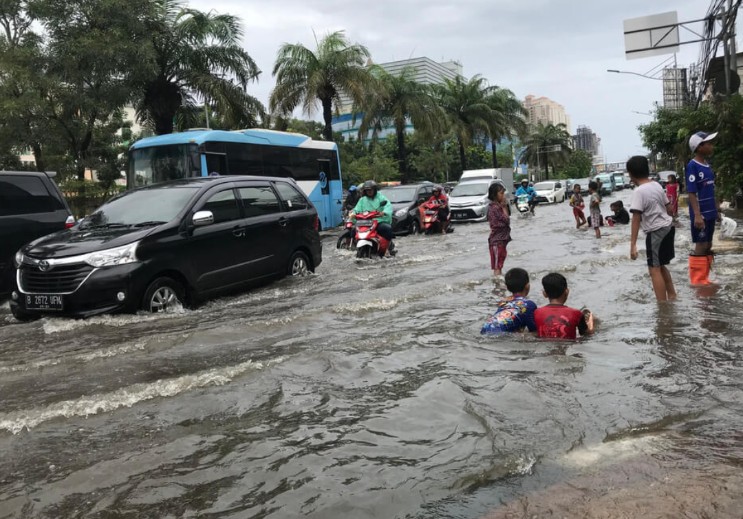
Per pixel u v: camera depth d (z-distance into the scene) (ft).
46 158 81.10
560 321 15.75
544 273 28.37
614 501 7.48
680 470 8.24
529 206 84.23
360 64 96.53
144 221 24.49
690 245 36.55
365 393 12.02
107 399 12.16
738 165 52.80
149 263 22.36
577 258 34.37
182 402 11.84
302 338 17.43
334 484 8.23
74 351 17.44
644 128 120.47
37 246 22.94
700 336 15.25
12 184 29.58
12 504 8.09
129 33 69.46
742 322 16.66
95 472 8.92
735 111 53.01
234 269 26.40
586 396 11.25
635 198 20.56
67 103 69.05
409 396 11.64
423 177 231.71
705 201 22.72
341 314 20.84
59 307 21.49
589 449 9.04
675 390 11.42
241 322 20.15
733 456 8.61
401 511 7.48
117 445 9.91
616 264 30.73
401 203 64.59
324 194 65.51
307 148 62.75
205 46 77.15
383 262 37.83
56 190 31.60
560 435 9.56
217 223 26.16
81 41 64.64
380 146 225.56
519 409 10.70
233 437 10.03
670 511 7.20
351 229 47.14
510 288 17.56
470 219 80.74
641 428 9.74
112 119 95.96
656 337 15.31
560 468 8.45
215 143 50.14
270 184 30.73
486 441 9.42
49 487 8.54
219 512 7.66
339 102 98.94
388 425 10.27
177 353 16.37
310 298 25.02
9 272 28.84
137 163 49.57
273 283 29.71
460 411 10.70
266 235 28.76
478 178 100.94
